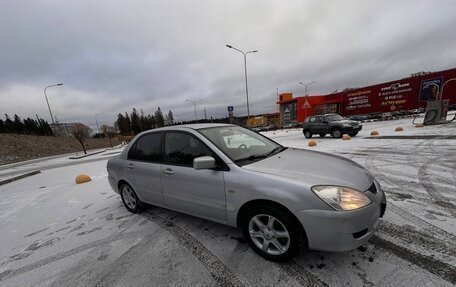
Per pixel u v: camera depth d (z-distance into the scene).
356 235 2.15
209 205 2.89
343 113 28.39
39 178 9.83
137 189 3.92
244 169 2.62
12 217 4.80
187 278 2.34
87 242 3.30
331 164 2.78
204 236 3.12
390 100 23.61
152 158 3.64
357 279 2.11
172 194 3.32
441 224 2.88
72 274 2.59
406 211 3.29
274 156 3.11
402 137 10.84
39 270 2.73
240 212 2.66
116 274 2.51
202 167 2.66
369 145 9.55
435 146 7.94
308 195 2.17
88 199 5.49
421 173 5.02
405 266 2.21
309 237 2.19
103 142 57.22
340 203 2.13
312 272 2.25
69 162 16.97
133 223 3.76
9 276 2.68
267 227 2.47
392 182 4.58
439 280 2.01
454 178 4.55
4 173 14.02
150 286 2.27
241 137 3.58
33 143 35.44
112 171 4.41
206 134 3.19
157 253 2.83
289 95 38.97
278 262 2.44
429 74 20.47
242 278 2.27
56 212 4.79
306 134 16.08
